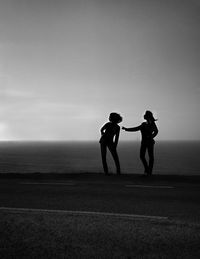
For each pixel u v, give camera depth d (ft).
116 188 29.99
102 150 40.24
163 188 29.89
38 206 22.90
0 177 40.09
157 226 17.46
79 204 23.38
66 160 403.95
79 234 16.25
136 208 22.06
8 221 18.58
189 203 23.58
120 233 16.34
